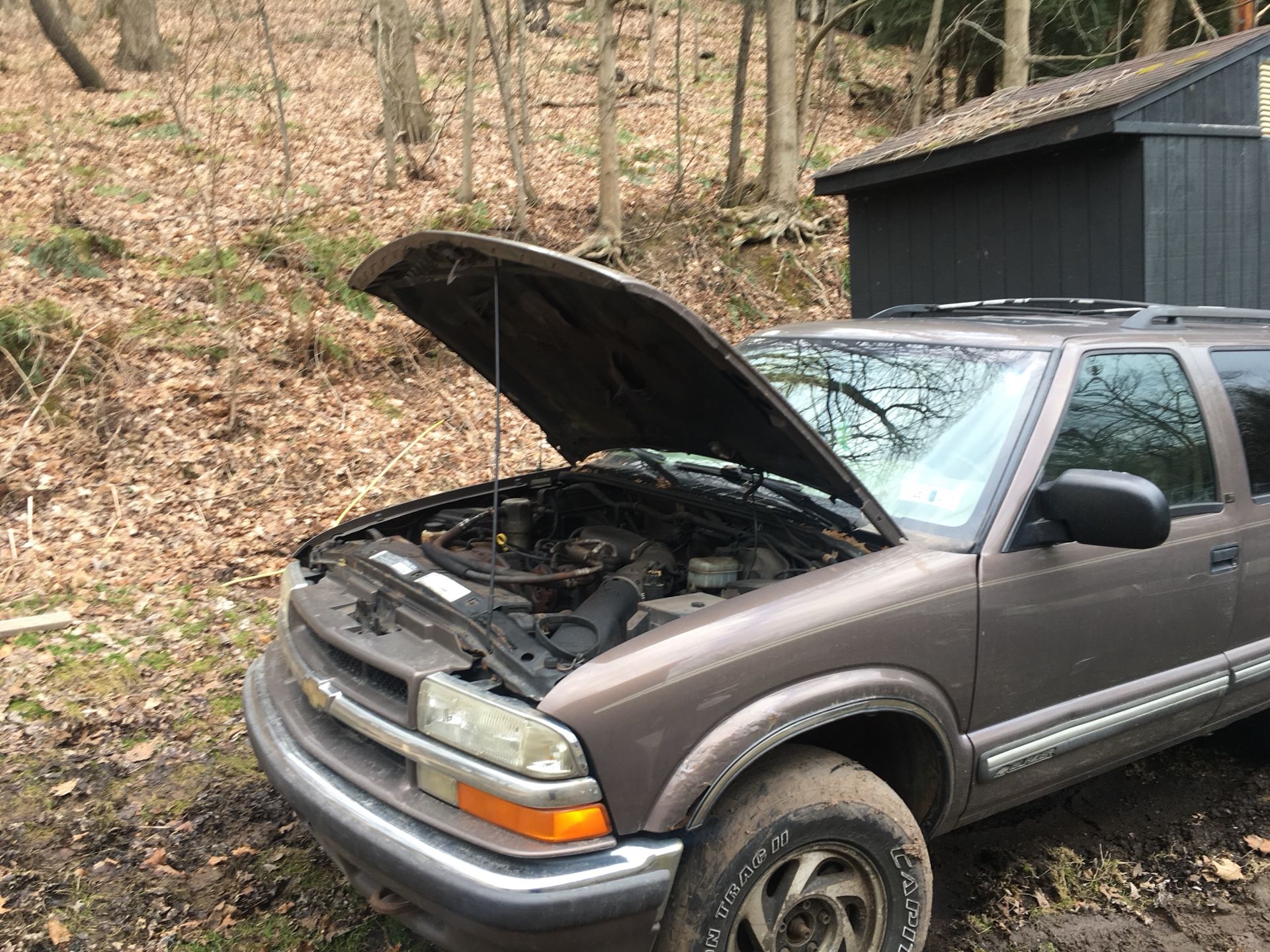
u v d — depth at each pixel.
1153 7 11.25
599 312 2.85
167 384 8.07
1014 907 3.22
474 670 2.50
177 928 3.13
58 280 8.94
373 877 2.43
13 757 4.14
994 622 2.76
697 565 2.99
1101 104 5.86
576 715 2.19
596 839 2.21
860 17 20.53
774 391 2.58
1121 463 3.13
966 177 6.96
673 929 2.34
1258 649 3.52
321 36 21.83
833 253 13.11
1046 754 2.96
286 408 8.30
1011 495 2.85
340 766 2.55
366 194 12.78
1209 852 3.53
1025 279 6.67
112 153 12.70
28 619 5.30
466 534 3.66
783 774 2.49
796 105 15.75
